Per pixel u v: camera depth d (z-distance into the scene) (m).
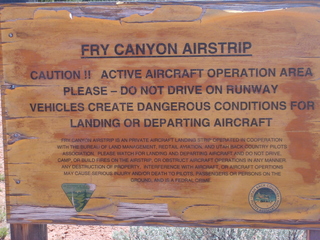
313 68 2.60
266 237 3.81
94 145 2.73
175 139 2.69
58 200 2.78
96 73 2.70
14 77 2.74
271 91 2.62
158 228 3.98
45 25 2.71
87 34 2.69
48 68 2.72
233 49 2.62
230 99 2.64
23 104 2.75
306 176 2.63
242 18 2.61
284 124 2.62
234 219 2.69
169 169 2.71
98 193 2.76
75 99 2.72
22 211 2.80
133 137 2.71
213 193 2.69
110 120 2.71
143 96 2.69
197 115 2.67
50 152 2.76
